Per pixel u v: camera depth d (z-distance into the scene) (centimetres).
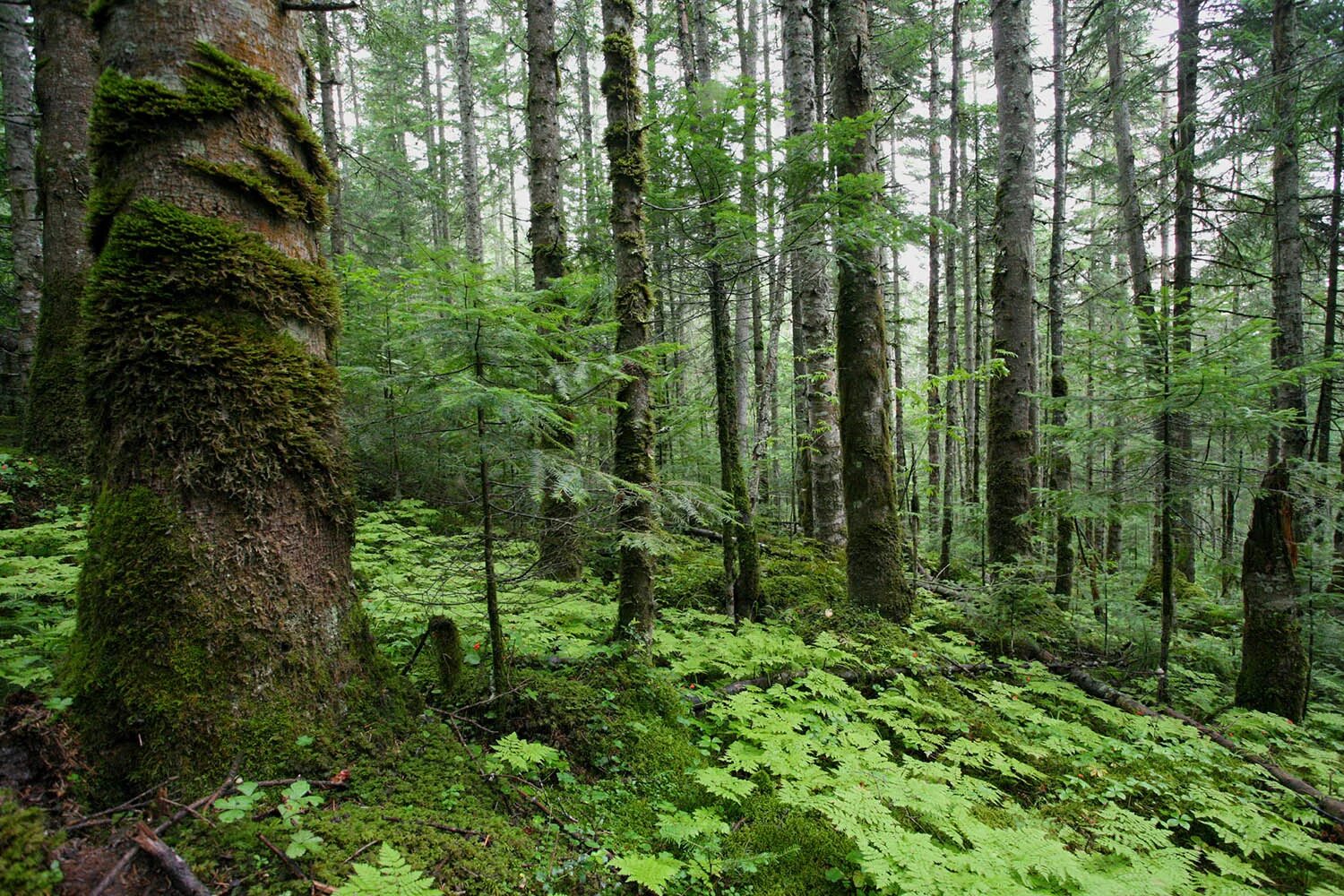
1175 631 736
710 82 500
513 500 365
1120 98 1112
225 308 260
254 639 255
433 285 318
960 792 369
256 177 267
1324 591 669
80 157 730
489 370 328
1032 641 677
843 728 426
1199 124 955
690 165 542
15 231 893
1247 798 417
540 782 320
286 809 228
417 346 320
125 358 245
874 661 558
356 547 669
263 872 209
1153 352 551
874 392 682
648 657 464
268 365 265
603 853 272
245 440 257
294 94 287
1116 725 514
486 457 328
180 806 224
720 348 605
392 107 2219
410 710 312
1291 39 834
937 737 434
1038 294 1780
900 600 677
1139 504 575
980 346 1759
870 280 681
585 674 422
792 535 1184
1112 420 589
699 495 477
